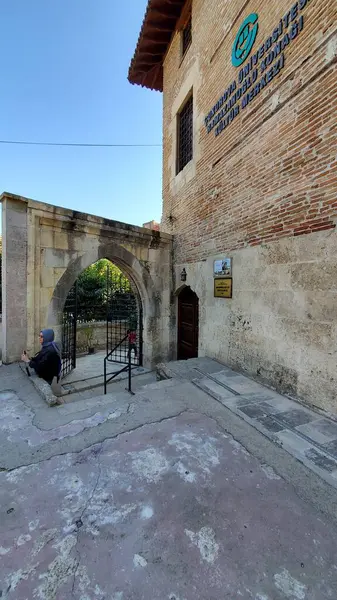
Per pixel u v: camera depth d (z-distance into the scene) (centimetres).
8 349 509
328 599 135
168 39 830
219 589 139
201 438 278
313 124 349
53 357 449
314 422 314
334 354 326
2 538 165
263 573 147
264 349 434
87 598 133
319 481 219
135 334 796
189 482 215
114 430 291
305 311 364
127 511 187
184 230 721
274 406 356
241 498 200
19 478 218
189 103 734
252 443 271
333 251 327
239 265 496
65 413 331
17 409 340
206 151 608
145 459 243
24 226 522
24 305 524
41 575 144
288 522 180
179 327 803
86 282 1217
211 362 556
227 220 531
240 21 482
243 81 477
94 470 228
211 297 587
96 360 893
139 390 411
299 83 367
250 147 464
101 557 154
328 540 168
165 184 859
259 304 446
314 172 349
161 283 779
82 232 614
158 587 139
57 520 179
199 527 175
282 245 400
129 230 691
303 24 358
